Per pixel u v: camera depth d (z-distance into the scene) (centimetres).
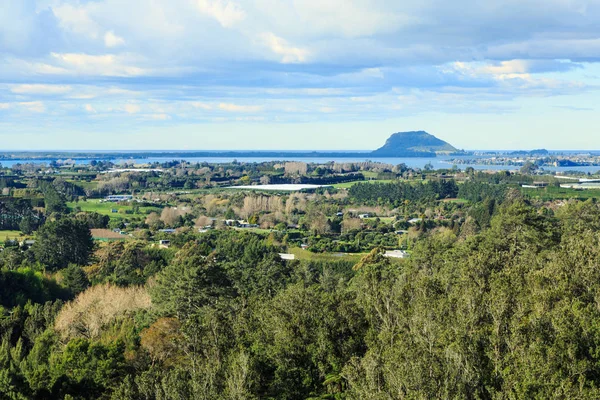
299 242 17425
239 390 4638
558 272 5866
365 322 5884
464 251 8569
